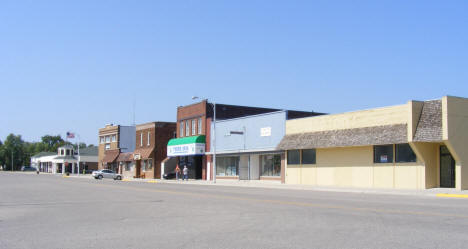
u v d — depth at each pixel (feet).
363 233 37.99
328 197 81.25
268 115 147.74
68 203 72.64
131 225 45.44
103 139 292.61
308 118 131.23
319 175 126.52
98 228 43.68
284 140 137.39
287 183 137.90
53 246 34.35
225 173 172.14
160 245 34.06
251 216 51.16
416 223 43.55
